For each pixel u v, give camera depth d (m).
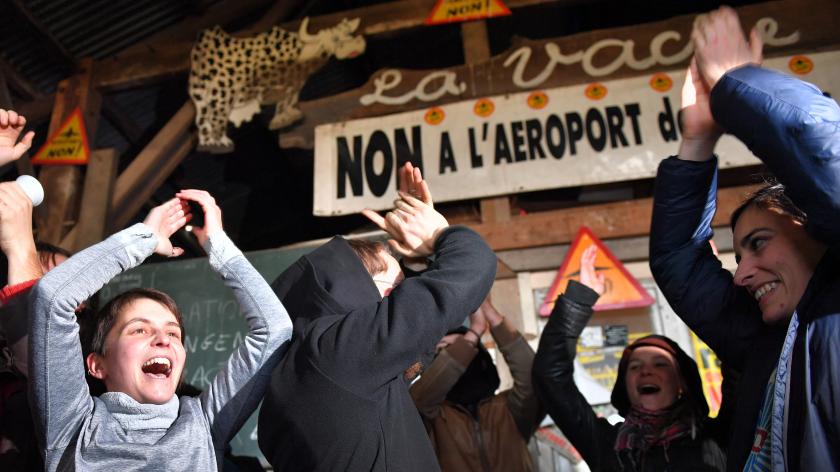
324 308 1.54
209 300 4.21
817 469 1.15
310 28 5.03
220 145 4.89
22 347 1.66
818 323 1.21
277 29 5.06
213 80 5.01
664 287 1.74
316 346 1.40
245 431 3.73
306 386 1.37
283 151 6.75
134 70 5.28
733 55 1.38
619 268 4.00
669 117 4.34
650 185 4.62
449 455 2.61
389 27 4.95
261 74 4.96
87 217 4.75
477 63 4.67
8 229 1.72
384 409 1.39
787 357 1.25
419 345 1.37
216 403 1.59
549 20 6.38
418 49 6.25
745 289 1.64
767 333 1.46
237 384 1.59
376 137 4.59
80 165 5.08
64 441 1.44
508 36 6.39
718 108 1.33
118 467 1.41
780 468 1.21
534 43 4.66
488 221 4.33
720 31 1.39
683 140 1.64
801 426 1.20
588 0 4.81
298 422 1.37
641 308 3.97
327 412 1.34
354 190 4.48
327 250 1.67
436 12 4.87
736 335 1.63
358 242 1.75
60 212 4.83
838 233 1.21
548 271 4.20
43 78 5.50
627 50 4.54
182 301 4.23
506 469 2.64
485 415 2.77
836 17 4.41
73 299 1.46
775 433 1.23
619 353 3.88
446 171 4.41
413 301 1.38
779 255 1.39
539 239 4.24
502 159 4.39
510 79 4.59
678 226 1.70
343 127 4.66
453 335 2.86
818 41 4.40
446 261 1.46
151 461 1.43
